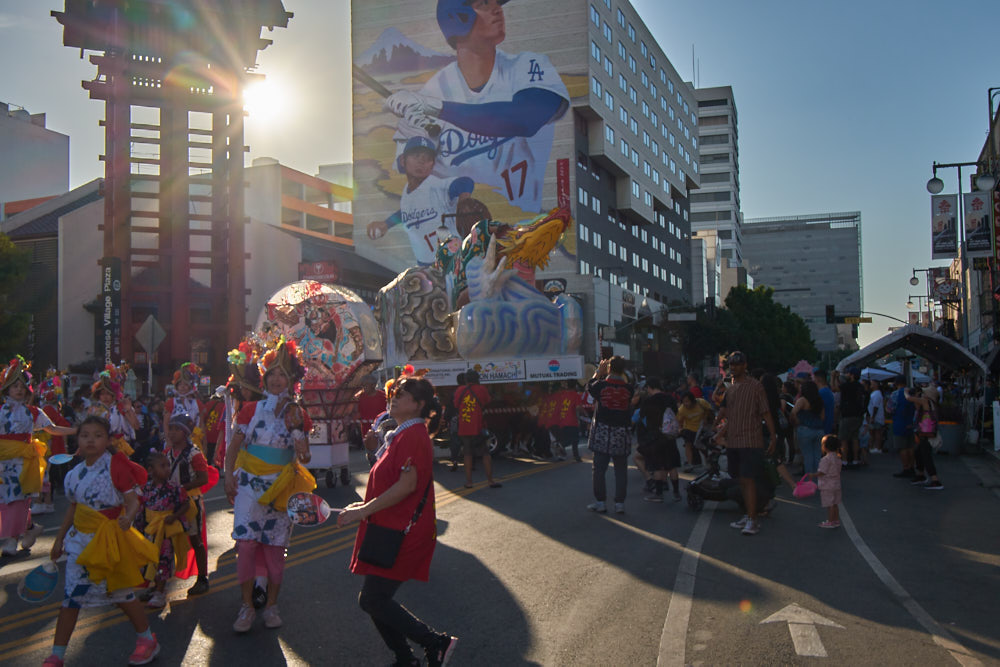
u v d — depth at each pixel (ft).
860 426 54.08
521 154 205.26
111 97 97.19
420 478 15.05
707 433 49.32
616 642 17.81
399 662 15.21
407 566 14.88
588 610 20.18
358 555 14.93
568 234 201.36
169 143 101.55
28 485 27.55
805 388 46.11
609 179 233.55
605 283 209.97
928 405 44.34
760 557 26.16
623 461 34.68
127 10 97.04
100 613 20.53
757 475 30.53
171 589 22.67
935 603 20.85
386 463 15.03
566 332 56.75
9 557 27.25
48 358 124.47
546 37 206.90
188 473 21.38
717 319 239.71
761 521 33.01
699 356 242.78
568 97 204.64
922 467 45.39
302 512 17.62
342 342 42.22
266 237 146.10
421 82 212.23
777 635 18.20
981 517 34.24
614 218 236.84
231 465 19.34
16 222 133.69
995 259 85.10
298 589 22.39
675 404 38.99
